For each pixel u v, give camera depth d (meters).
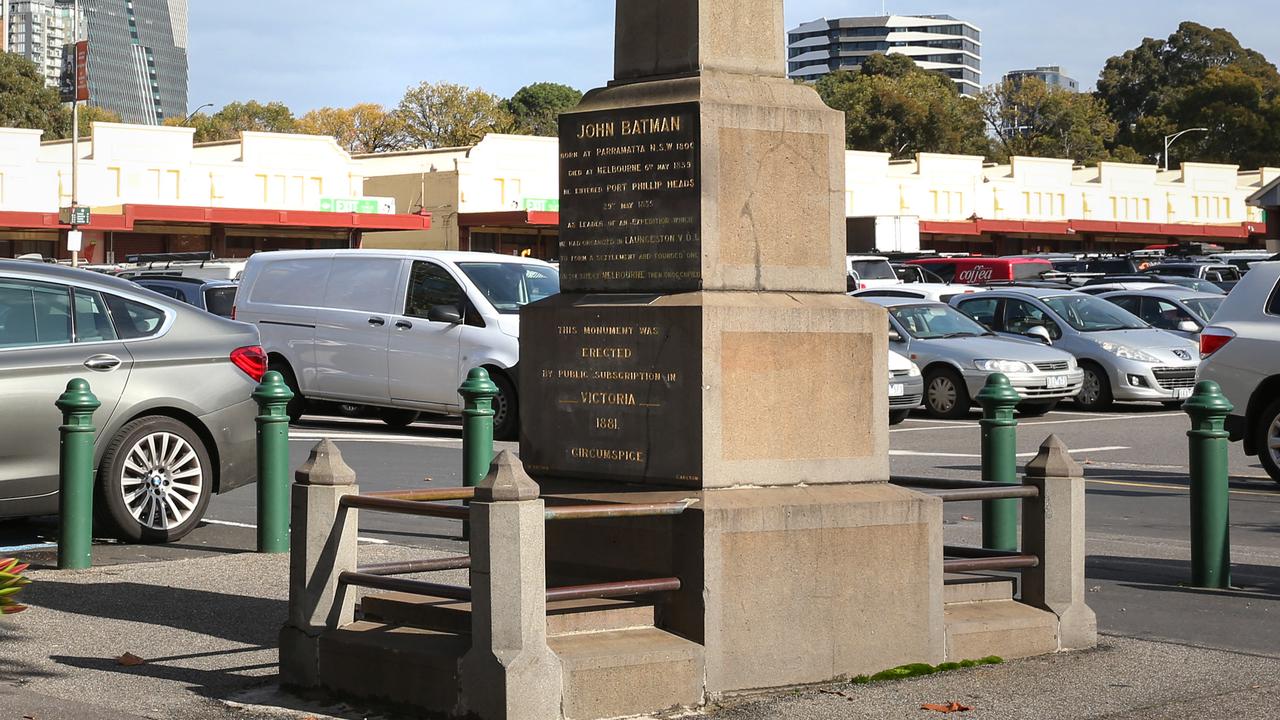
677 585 5.75
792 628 5.95
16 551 9.55
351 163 57.75
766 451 6.09
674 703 5.66
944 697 5.87
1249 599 8.02
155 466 9.93
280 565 9.01
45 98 84.12
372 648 5.71
